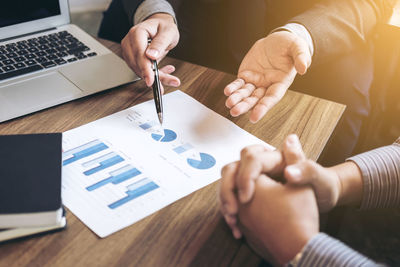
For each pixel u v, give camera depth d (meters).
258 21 1.10
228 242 0.46
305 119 0.66
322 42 0.85
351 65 1.02
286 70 0.71
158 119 0.64
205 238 0.46
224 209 0.47
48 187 0.45
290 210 0.45
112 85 0.70
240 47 1.14
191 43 1.18
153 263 0.43
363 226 1.33
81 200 0.49
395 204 0.60
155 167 0.55
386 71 1.21
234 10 1.10
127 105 0.67
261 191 0.47
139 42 0.71
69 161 0.55
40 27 0.81
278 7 1.08
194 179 0.54
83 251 0.44
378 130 1.61
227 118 0.66
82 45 0.80
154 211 0.49
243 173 0.47
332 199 0.50
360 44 0.94
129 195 0.51
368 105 1.06
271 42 0.75
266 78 0.71
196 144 0.60
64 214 0.46
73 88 0.69
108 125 0.62
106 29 1.21
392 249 1.26
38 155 0.50
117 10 1.21
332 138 0.67
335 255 0.42
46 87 0.68
